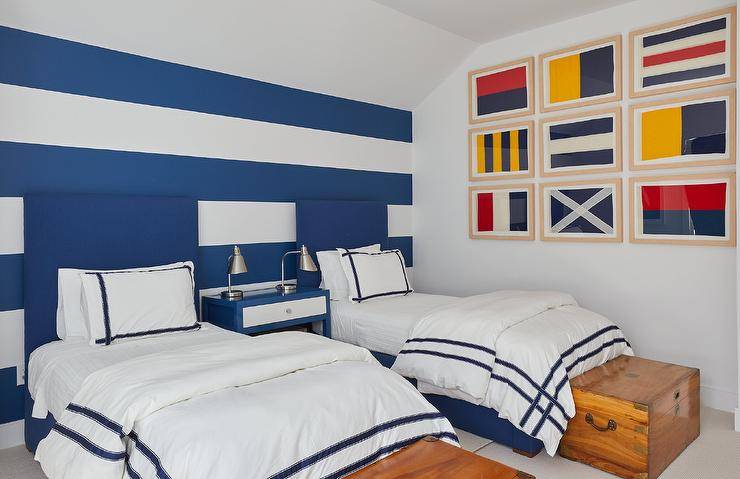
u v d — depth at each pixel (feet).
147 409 5.72
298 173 13.71
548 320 9.84
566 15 12.83
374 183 15.70
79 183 9.98
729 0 10.80
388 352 11.14
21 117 9.29
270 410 5.71
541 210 13.75
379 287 13.16
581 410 8.60
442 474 5.55
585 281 13.05
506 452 9.05
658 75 11.73
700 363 11.38
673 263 11.68
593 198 12.78
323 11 11.62
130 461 5.53
